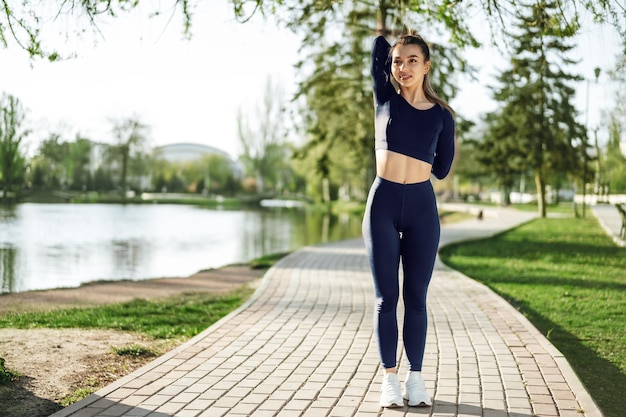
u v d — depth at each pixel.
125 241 22.91
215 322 7.49
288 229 31.56
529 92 34.38
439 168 4.28
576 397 4.25
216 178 100.94
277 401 4.21
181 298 9.78
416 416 3.90
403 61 4.02
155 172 91.12
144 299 9.64
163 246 21.44
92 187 79.56
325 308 8.02
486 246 18.17
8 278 13.20
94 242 22.22
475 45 6.99
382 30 16.23
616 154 47.56
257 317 7.34
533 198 75.00
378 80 4.15
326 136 24.36
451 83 18.36
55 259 16.94
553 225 28.11
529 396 4.30
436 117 4.07
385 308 4.13
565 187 78.06
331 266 13.12
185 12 5.98
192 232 28.23
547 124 34.94
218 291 10.77
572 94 34.56
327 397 4.30
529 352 5.55
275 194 99.69
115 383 4.59
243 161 100.38
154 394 4.34
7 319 7.51
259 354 5.51
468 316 7.35
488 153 36.91
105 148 79.56
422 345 4.19
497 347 5.76
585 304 8.33
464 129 21.30
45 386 4.71
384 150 4.08
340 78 21.50
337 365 5.16
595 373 5.29
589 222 30.17
